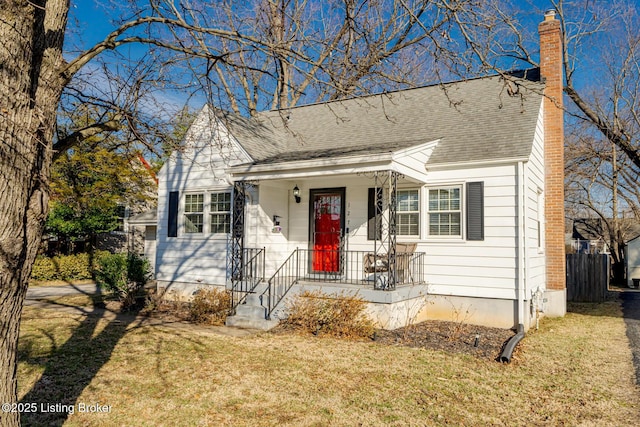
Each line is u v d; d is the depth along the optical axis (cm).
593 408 550
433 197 1091
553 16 1265
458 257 1047
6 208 317
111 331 927
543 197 1255
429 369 684
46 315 1116
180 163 1362
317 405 543
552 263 1266
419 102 1355
